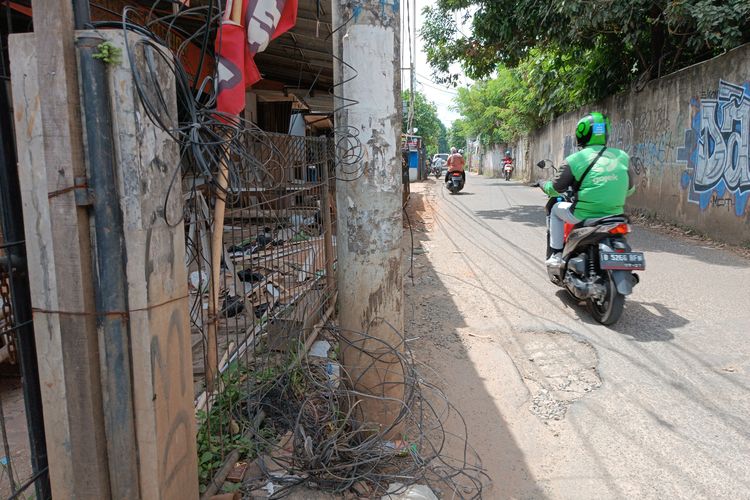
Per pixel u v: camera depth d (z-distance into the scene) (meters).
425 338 4.34
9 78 1.70
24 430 2.85
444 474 2.58
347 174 2.56
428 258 7.45
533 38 11.87
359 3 2.46
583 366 3.82
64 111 1.56
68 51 1.55
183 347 1.93
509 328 4.57
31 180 1.61
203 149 2.07
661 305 5.13
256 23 2.67
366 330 2.65
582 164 4.64
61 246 1.62
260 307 3.50
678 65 11.32
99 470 1.72
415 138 25.73
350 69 2.49
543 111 19.73
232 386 2.95
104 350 1.69
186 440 1.95
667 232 9.51
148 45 1.68
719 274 6.24
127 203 1.64
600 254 4.40
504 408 3.25
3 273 1.81
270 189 2.99
